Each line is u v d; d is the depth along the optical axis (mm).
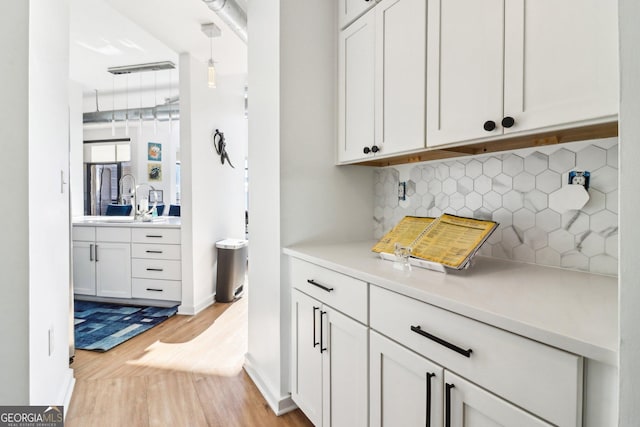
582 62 860
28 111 1214
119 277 3469
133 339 2625
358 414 1220
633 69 488
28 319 1221
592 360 618
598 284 992
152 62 4230
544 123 941
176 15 2520
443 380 888
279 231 1757
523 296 876
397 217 1913
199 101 3357
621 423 506
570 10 881
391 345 1061
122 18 3188
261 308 1970
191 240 3236
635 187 488
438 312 903
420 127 1321
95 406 1751
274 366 1800
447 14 1210
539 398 683
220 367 2184
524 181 1307
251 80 2096
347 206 1975
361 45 1665
